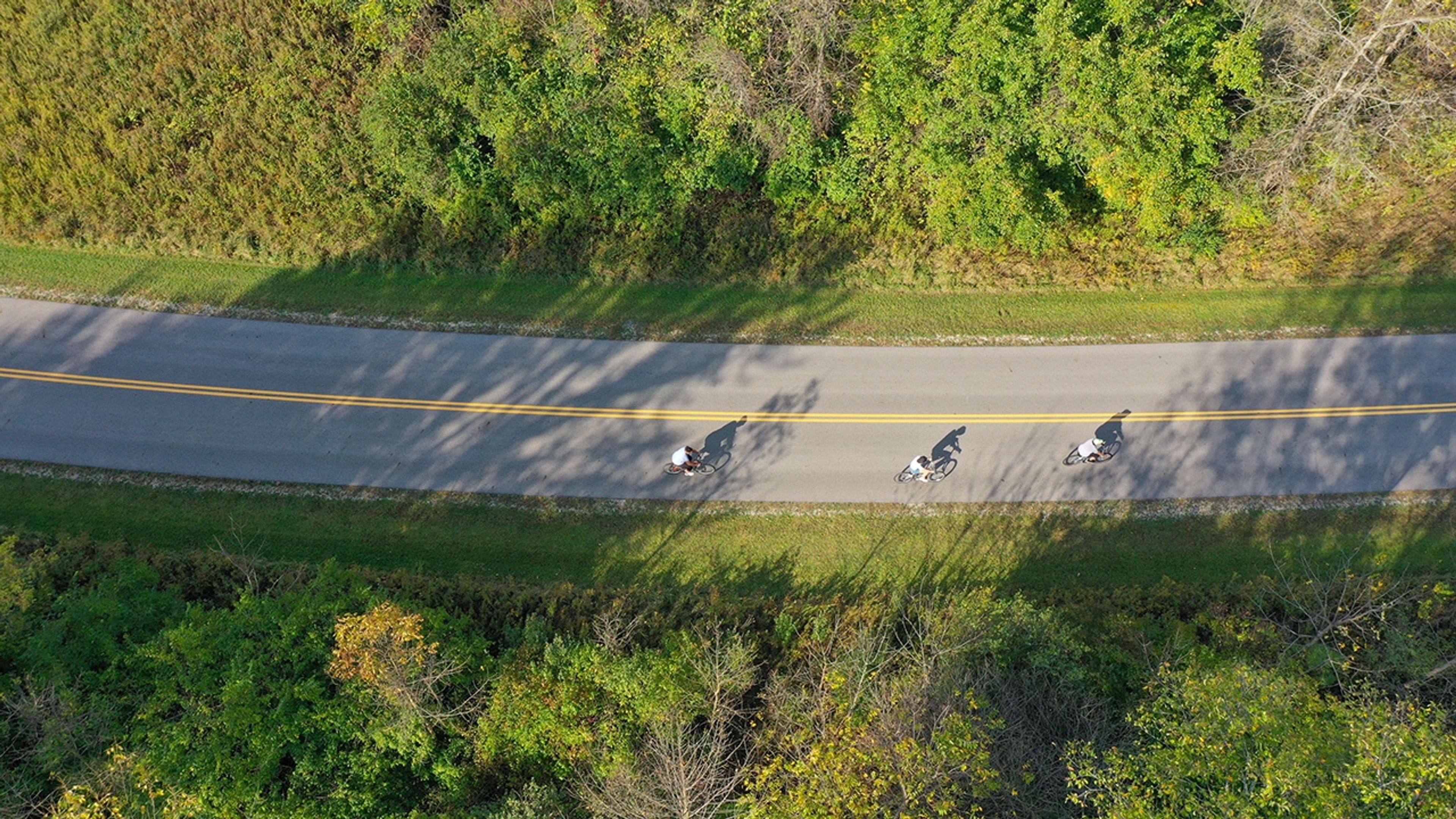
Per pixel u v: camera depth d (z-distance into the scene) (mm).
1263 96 28781
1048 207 30828
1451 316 32219
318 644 23359
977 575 28547
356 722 22875
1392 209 33094
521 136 30359
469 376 30797
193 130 32406
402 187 32312
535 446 29812
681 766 21047
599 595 26656
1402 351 31703
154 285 31969
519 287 32375
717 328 31844
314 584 24734
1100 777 20531
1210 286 32875
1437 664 24531
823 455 30016
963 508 29484
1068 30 27609
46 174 32156
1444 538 29250
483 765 24094
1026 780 20953
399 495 29109
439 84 30000
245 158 32281
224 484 29094
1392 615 26203
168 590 25500
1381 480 30078
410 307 31875
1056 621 24859
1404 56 29312
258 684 22672
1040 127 29438
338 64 32250
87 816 19344
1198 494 29812
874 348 31656
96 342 30906
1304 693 22438
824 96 29891
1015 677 24344
